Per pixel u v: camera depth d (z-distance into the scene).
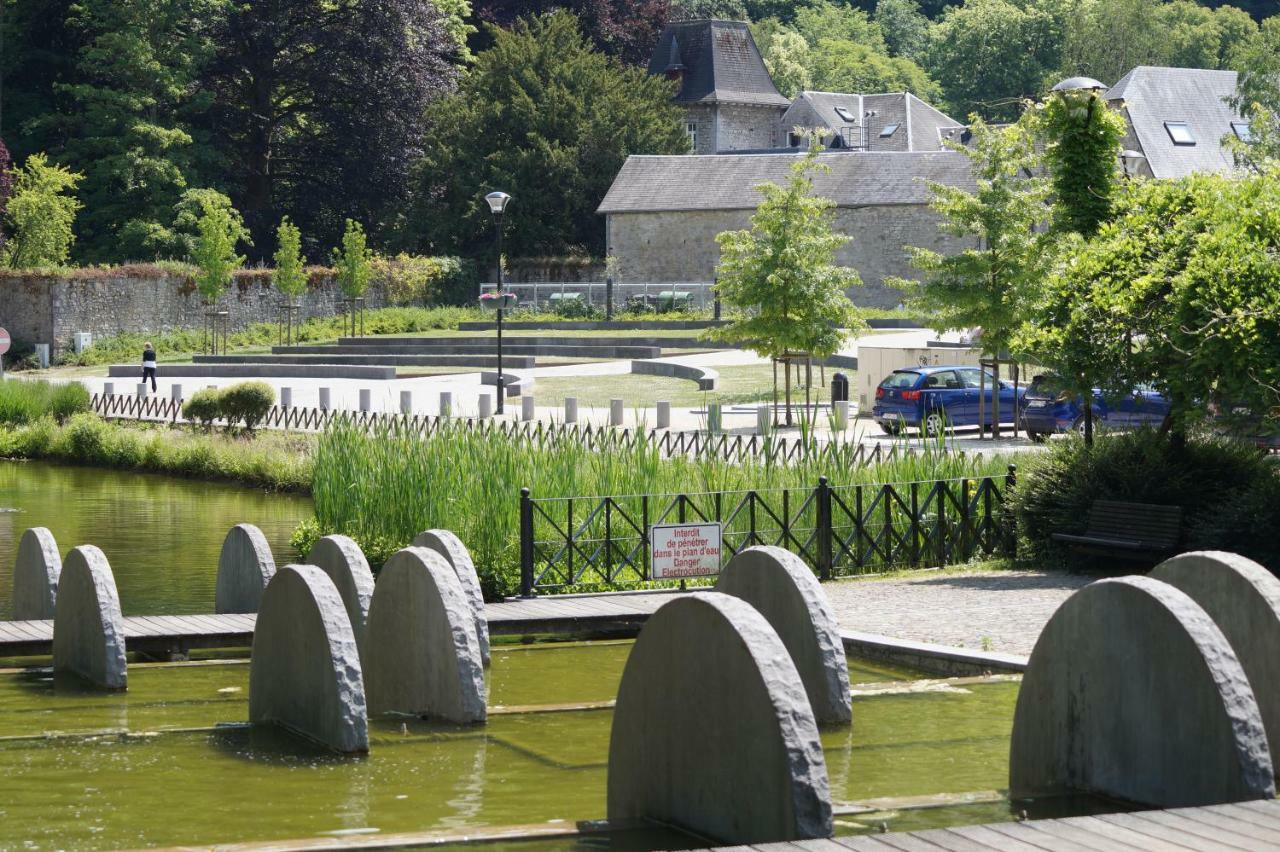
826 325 38.28
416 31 81.38
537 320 69.81
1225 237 16.44
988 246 33.03
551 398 45.16
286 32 79.62
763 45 128.88
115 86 77.00
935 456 20.28
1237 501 16.48
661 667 7.85
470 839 7.51
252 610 15.32
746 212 73.44
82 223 74.94
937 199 32.97
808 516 19.11
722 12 132.12
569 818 8.34
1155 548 16.47
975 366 36.16
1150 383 17.83
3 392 43.19
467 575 13.57
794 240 38.19
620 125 82.25
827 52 134.25
